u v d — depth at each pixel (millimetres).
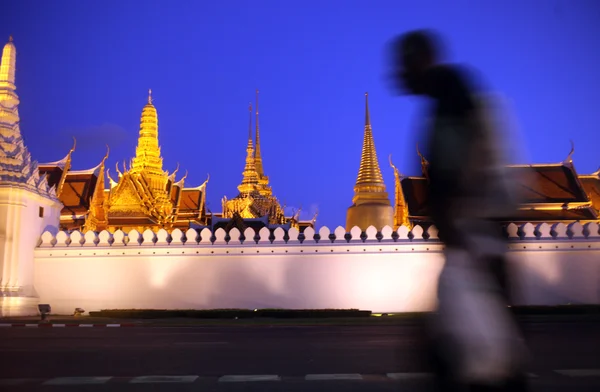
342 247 27797
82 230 46062
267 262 27938
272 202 73250
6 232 27156
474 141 3963
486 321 3680
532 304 26406
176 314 25703
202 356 11172
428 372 3934
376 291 27375
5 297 26078
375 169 60125
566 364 9352
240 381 8086
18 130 30625
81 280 28375
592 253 26984
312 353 11516
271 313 25531
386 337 15344
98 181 50438
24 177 28609
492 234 3895
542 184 42844
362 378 8227
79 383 7945
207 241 28438
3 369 9398
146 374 8828
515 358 3688
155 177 58250
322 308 27328
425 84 4234
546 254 26875
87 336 16438
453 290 3793
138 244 28500
